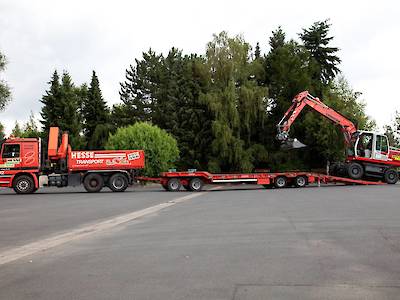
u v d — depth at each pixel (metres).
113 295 5.00
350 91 50.88
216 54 47.12
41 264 6.79
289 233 9.43
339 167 33.97
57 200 22.00
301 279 5.62
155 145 43.12
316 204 16.44
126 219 12.84
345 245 7.96
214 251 7.54
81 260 7.03
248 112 45.59
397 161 33.03
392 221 11.14
